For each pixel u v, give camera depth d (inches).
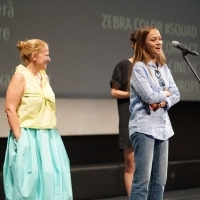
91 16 294.5
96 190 279.1
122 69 221.9
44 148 184.5
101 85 297.6
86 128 290.8
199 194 292.5
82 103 289.4
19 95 184.9
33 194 180.4
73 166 280.8
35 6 278.4
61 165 187.3
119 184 286.8
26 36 275.7
